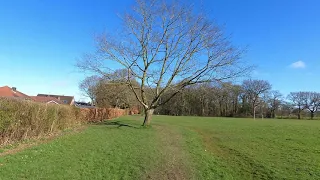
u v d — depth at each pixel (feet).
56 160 36.11
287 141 64.18
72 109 90.07
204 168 36.45
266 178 32.30
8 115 46.06
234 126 117.08
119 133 74.08
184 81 90.02
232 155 46.37
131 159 39.93
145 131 82.84
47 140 54.29
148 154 44.65
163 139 66.39
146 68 90.48
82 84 278.67
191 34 86.99
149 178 31.12
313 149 52.03
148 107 95.50
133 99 209.15
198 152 48.73
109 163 36.60
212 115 322.55
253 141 64.59
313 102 338.54
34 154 38.83
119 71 89.10
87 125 100.73
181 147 54.29
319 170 35.35
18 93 218.38
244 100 329.11
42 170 30.96
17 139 49.70
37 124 57.06
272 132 88.33
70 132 72.23
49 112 65.36
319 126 122.42
